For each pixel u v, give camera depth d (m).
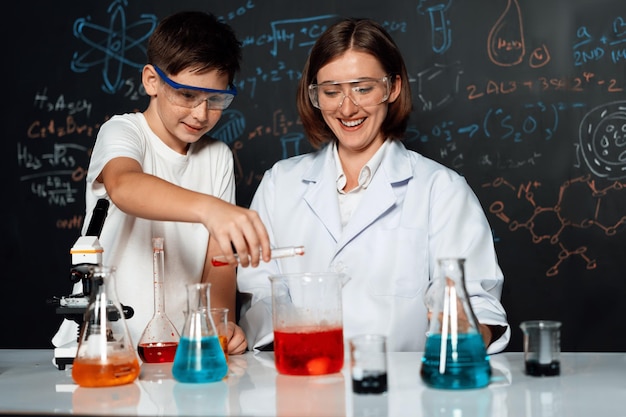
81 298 1.53
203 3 3.26
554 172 3.03
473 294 1.76
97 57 3.32
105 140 1.86
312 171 2.12
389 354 1.62
